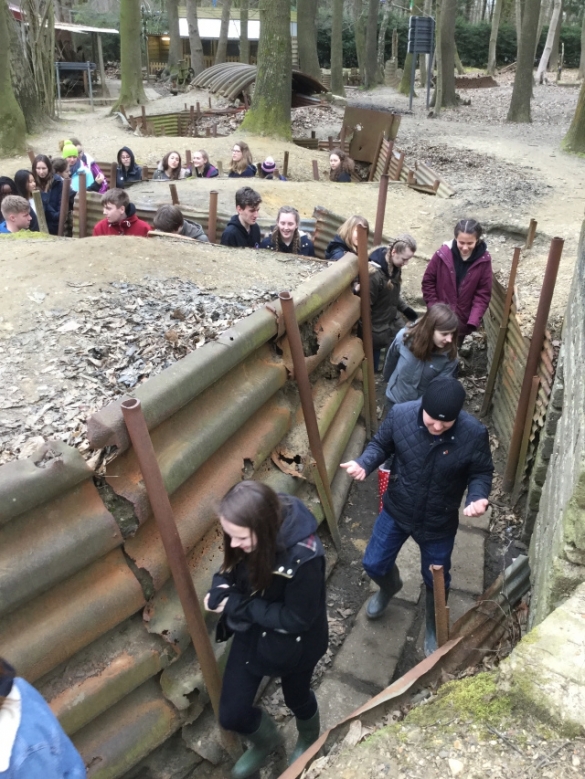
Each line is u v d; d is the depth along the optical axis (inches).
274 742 114.9
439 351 171.5
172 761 116.0
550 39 1254.3
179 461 110.1
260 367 145.4
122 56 908.0
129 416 91.2
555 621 93.3
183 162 573.9
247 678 106.2
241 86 858.1
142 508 101.3
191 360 118.2
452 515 135.3
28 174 307.4
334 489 185.8
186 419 117.6
